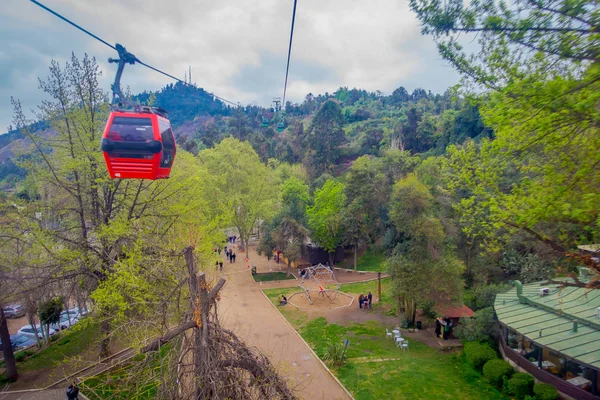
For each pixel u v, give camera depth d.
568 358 17.28
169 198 23.20
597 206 9.17
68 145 21.11
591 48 7.68
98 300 16.33
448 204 32.62
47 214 21.28
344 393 19.59
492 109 10.11
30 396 19.23
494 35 8.79
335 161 93.06
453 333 26.69
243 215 49.59
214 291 8.73
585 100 7.41
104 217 22.00
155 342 7.96
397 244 29.59
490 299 27.83
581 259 10.54
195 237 13.47
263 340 26.77
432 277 26.30
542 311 22.16
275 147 103.62
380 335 27.88
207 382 7.38
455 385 20.36
